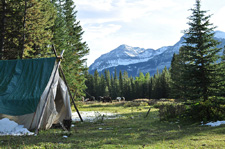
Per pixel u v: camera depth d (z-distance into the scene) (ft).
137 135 30.94
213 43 61.00
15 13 71.46
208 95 58.95
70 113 50.93
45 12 80.64
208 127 34.47
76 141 26.68
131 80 399.65
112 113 79.92
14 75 43.50
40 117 36.06
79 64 123.44
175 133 30.96
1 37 72.02
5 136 30.22
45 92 40.96
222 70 58.90
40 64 45.16
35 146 23.03
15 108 38.32
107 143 25.49
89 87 352.90
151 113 73.56
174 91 123.13
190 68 60.64
